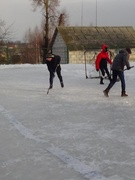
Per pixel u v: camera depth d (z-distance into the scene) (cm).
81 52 3572
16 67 2652
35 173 447
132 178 420
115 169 451
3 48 3622
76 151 530
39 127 689
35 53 3912
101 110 841
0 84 1505
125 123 699
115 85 1345
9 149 552
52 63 1223
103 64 1404
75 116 782
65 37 3662
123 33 4022
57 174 441
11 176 440
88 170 449
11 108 914
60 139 598
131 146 546
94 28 3959
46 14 4294
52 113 825
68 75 1861
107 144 560
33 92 1214
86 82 1500
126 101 961
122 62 1032
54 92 1195
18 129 678
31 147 559
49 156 512
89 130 652
